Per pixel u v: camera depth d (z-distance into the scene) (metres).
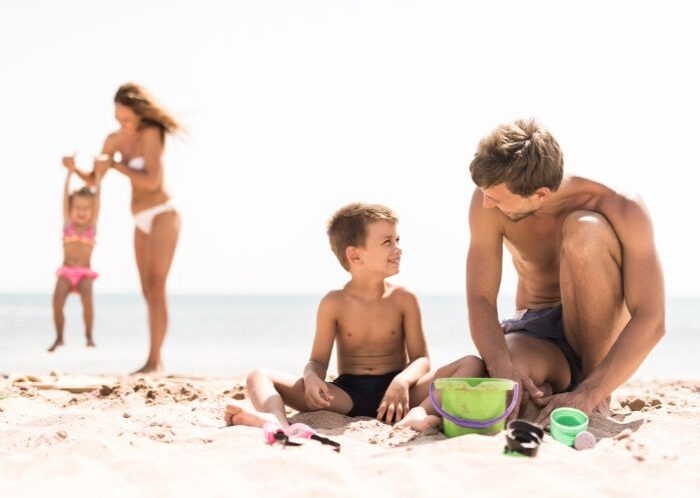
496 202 3.27
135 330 25.67
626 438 2.90
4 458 2.53
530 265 3.72
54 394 4.75
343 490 2.14
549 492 2.09
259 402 3.43
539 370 3.42
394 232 3.84
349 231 3.82
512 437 2.52
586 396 3.13
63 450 2.61
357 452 2.70
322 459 2.47
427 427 3.06
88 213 8.48
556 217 3.53
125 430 3.25
